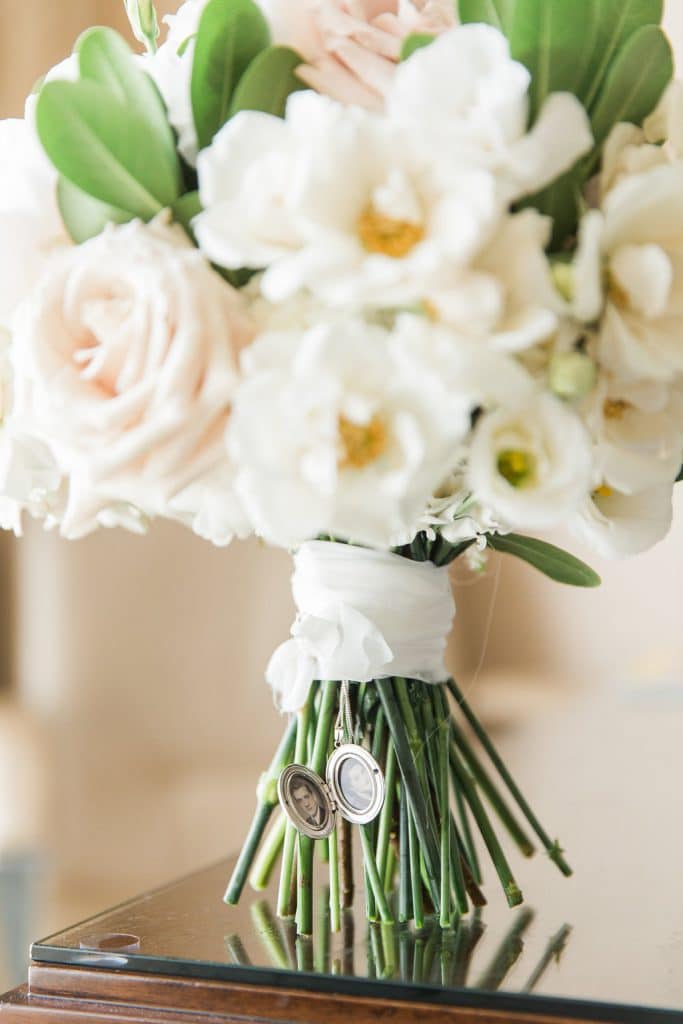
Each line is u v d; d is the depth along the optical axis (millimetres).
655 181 547
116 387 557
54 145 579
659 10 584
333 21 591
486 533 660
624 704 1740
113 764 1668
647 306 553
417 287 525
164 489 555
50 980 646
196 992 624
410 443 533
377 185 545
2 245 597
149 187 591
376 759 675
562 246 580
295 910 695
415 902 667
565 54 586
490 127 541
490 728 1730
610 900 701
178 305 549
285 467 539
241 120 557
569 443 545
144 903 720
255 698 1663
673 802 907
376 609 655
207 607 1674
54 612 1667
